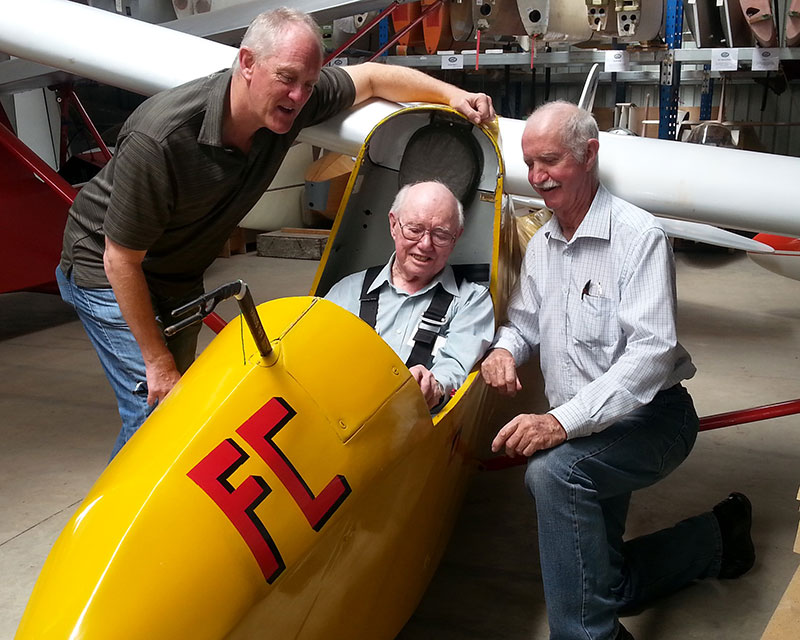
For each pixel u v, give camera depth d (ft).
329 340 5.21
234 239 23.04
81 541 4.30
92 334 7.54
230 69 6.42
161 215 6.41
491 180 8.17
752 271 20.21
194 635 4.09
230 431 4.63
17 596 7.45
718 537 7.39
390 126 8.32
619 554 6.84
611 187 8.11
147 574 4.12
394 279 7.70
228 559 4.28
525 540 8.51
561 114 6.23
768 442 10.81
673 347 6.10
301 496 4.63
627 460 6.20
